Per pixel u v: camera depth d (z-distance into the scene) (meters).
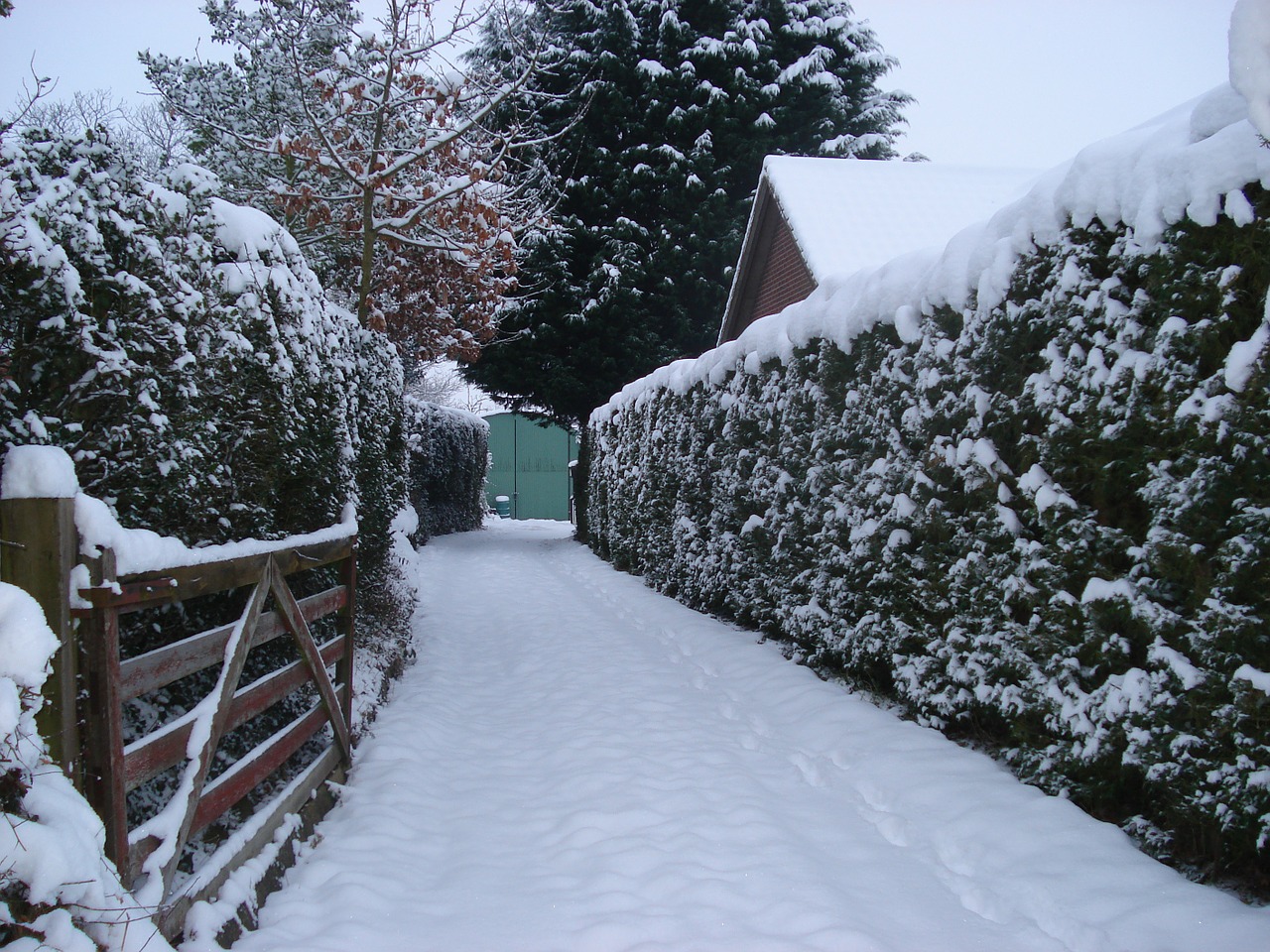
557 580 13.02
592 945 2.91
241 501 3.81
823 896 3.14
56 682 2.23
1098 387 3.37
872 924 2.96
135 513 3.13
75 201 2.94
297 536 4.04
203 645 2.93
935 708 4.61
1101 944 2.70
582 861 3.60
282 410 4.01
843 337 5.57
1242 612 2.80
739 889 3.24
